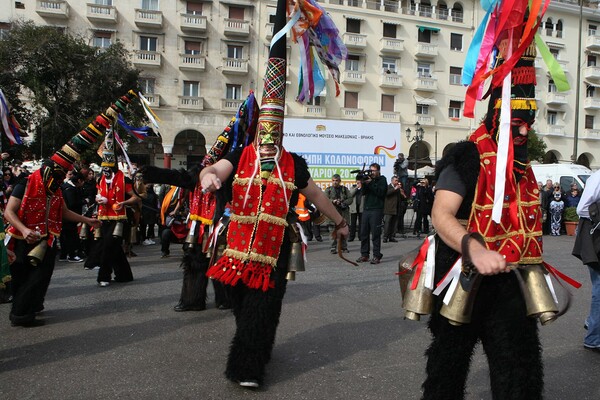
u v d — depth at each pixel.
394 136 16.33
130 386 3.39
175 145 36.50
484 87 2.18
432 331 2.43
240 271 3.27
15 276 4.82
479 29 2.25
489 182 2.11
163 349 4.20
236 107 33.44
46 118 24.06
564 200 16.30
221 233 3.58
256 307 3.32
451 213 2.04
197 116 33.00
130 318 5.21
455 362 2.24
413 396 3.26
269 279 3.35
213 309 5.63
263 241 3.30
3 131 4.91
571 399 3.26
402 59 36.44
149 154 36.19
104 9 31.31
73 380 3.50
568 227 15.71
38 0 30.25
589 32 40.09
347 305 5.83
